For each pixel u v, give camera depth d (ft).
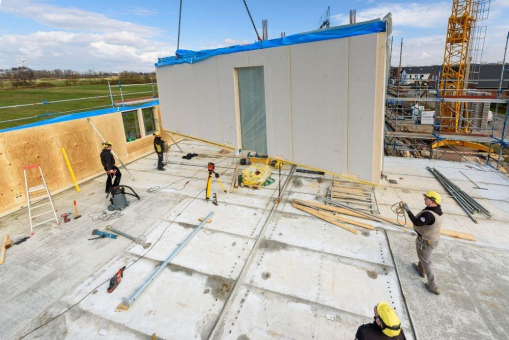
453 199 22.22
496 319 11.73
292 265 15.17
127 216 20.79
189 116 21.47
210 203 22.35
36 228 19.60
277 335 11.27
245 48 15.35
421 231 12.66
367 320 11.82
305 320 11.89
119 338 11.31
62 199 24.26
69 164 26.03
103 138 29.66
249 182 24.75
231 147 18.21
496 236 17.35
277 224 19.19
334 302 12.76
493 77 120.26
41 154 24.17
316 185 25.27
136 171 30.50
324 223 19.20
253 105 16.12
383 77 10.74
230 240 17.48
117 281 14.07
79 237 18.37
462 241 16.93
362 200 22.08
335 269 14.83
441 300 12.73
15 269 15.53
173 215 20.70
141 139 35.45
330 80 12.37
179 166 31.73
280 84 14.30
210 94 18.69
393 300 12.85
